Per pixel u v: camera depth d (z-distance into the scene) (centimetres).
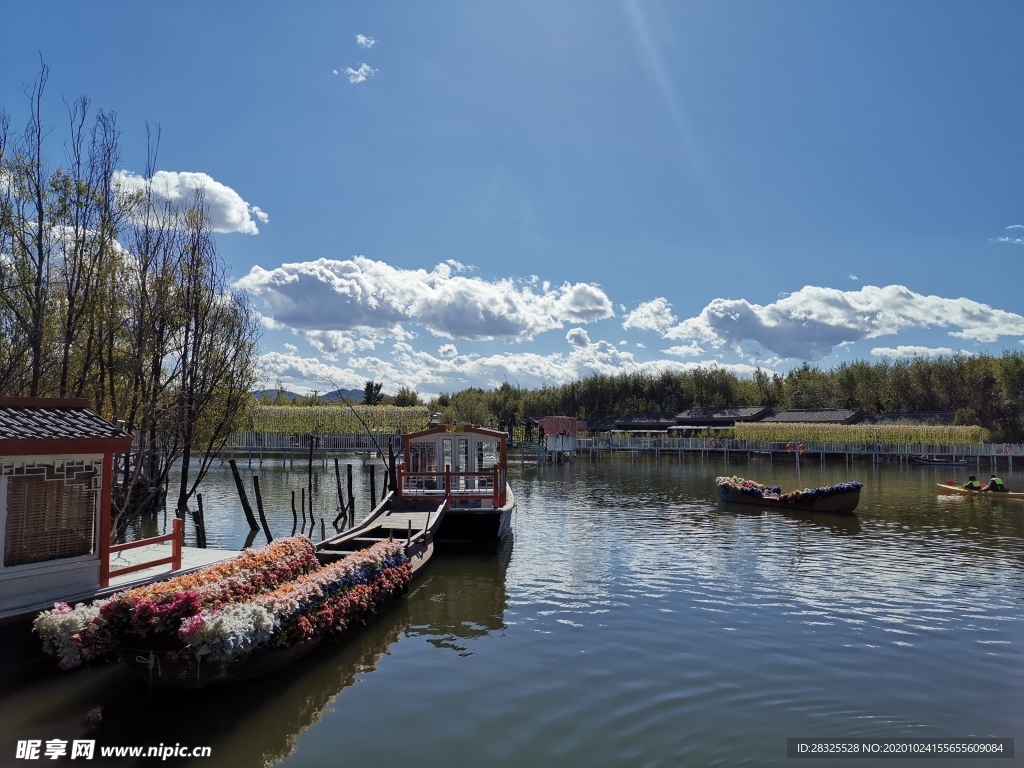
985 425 8019
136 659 941
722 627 1318
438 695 1001
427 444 2328
